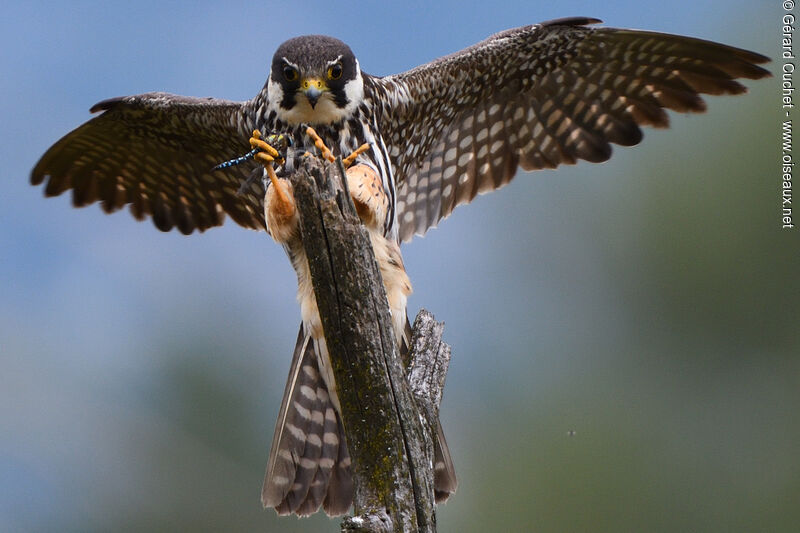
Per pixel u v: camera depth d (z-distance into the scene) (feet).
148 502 54.03
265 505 32.76
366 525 25.77
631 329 57.47
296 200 26.58
